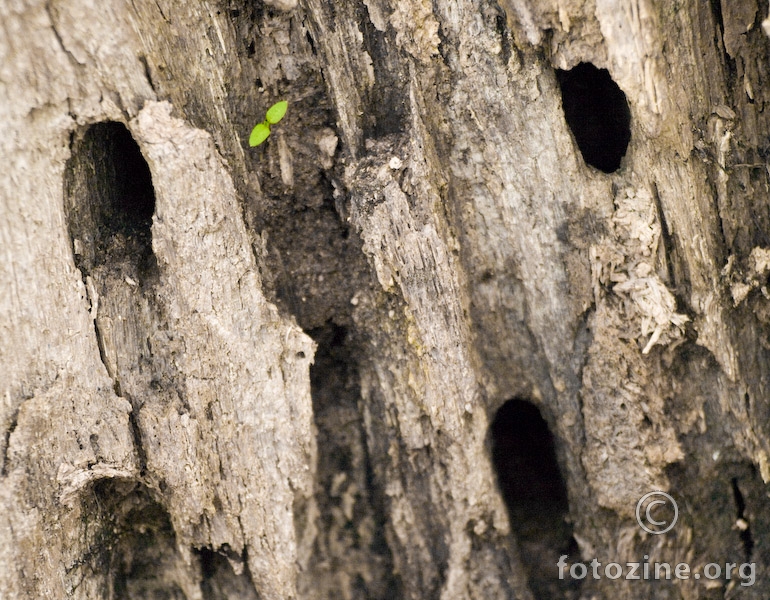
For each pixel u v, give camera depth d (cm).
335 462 369
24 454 289
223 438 316
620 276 320
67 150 291
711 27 301
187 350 307
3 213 283
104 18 277
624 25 285
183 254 300
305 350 325
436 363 330
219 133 313
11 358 290
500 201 331
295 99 325
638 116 301
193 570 335
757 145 319
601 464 341
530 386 354
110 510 325
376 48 314
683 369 330
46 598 296
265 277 332
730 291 323
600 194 317
